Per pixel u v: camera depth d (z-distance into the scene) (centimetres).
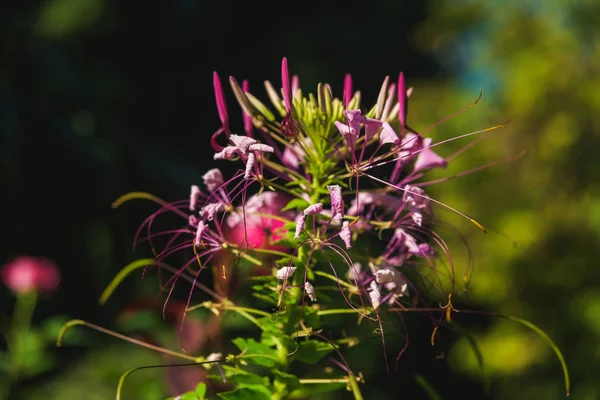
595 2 1048
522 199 1031
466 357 1008
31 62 968
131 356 684
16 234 920
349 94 255
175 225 967
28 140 938
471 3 1217
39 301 879
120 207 969
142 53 1264
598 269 997
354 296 268
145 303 481
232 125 1309
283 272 224
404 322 252
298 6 1452
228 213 261
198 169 1241
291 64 1415
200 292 725
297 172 269
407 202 239
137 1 1225
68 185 952
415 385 810
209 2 1341
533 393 1006
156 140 1212
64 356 751
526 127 1048
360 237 283
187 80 1299
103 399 700
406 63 1569
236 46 1400
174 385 395
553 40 1066
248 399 235
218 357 240
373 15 1505
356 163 233
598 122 1013
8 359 571
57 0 1096
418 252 248
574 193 1025
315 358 247
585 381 966
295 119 246
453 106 1095
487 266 1016
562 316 1002
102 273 934
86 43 1159
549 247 1018
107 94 1080
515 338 1008
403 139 246
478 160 1055
